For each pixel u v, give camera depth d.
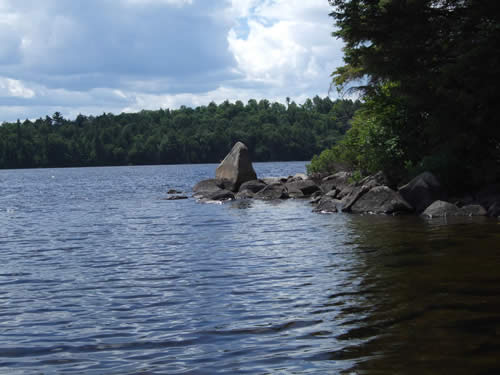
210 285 7.94
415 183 17.80
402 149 22.19
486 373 4.30
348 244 11.26
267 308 6.53
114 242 12.95
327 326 5.70
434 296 6.73
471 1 19.06
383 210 17.23
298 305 6.60
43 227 16.67
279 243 11.93
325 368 4.54
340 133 176.00
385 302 6.55
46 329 5.98
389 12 19.69
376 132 22.80
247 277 8.39
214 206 22.89
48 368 4.79
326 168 33.75
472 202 16.78
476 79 16.92
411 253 9.80
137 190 39.25
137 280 8.46
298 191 27.78
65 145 173.75
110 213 21.09
